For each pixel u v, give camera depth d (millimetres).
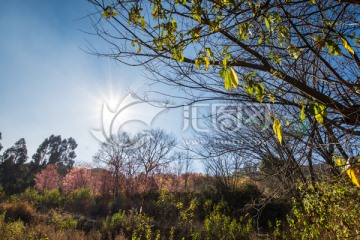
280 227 9469
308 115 2855
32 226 13750
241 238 9406
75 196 23828
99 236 13820
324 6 2805
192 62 3236
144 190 28094
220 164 16719
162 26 2545
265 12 2305
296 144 3127
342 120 2561
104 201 22531
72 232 14070
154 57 2898
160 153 32625
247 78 2244
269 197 4344
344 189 3975
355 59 2701
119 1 2525
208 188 19938
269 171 5121
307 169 4406
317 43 2465
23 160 56531
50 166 43000
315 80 3238
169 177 32125
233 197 16234
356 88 2619
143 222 13812
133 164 31781
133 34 2717
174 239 12984
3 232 11617
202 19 2463
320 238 5234
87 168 35688
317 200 4648
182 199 18312
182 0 2328
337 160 3002
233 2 2281
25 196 24266
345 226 4477
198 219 15867
